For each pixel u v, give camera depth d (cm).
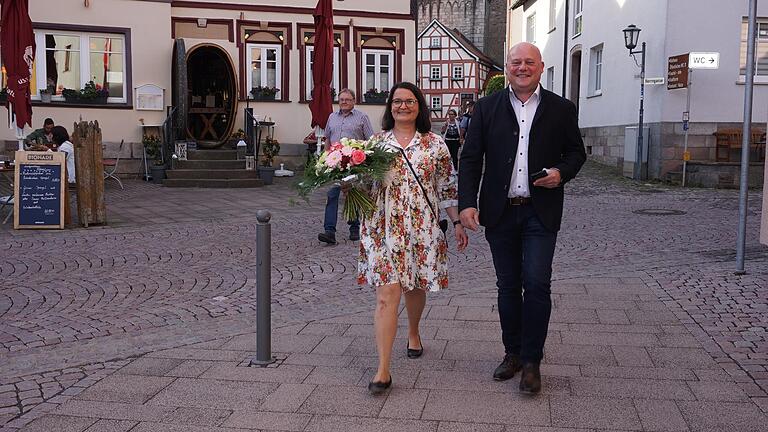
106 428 402
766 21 1767
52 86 1814
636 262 847
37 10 1792
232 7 1997
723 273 769
